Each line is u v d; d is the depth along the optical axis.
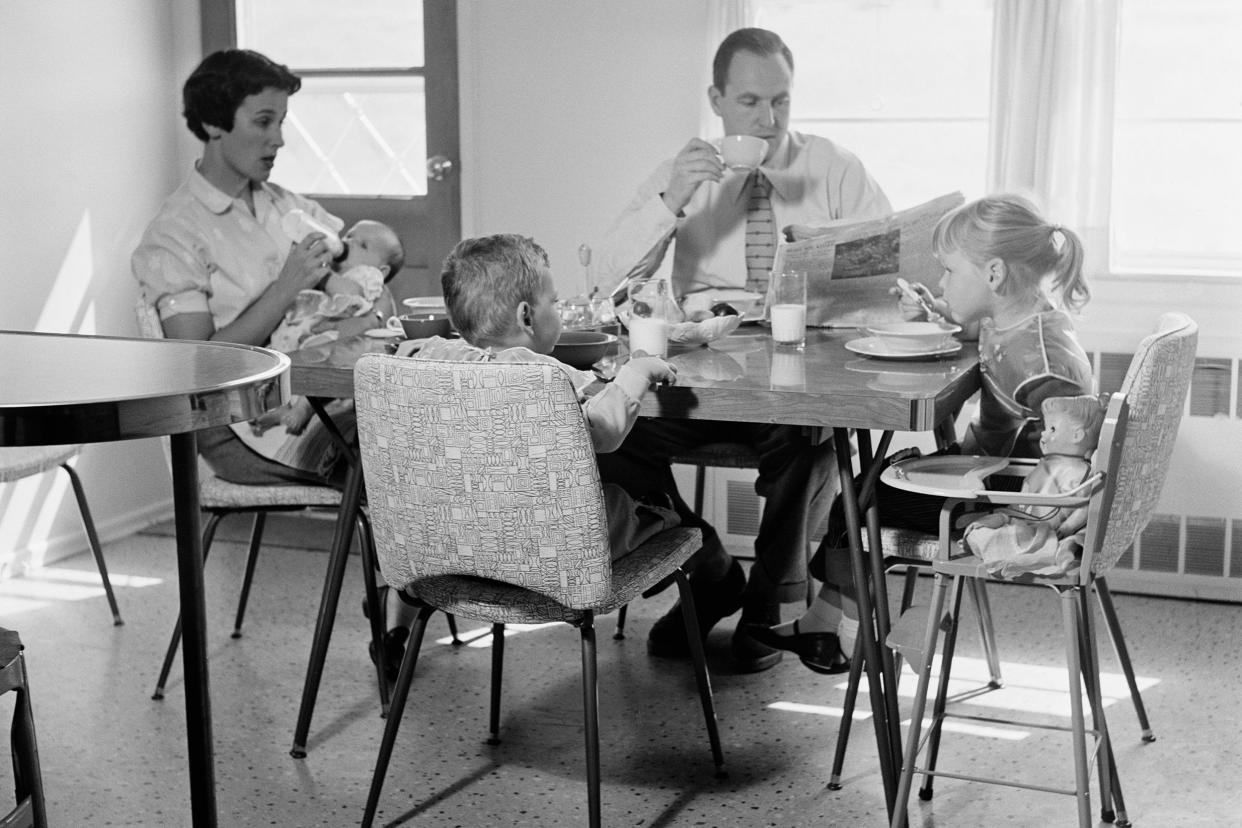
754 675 2.96
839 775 2.40
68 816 2.32
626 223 3.09
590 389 2.18
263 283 3.06
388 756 2.23
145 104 4.08
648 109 3.79
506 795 2.40
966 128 3.56
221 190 3.08
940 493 2.01
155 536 4.04
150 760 2.54
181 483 1.60
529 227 3.96
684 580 2.39
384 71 4.04
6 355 1.57
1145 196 3.45
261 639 3.21
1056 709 2.73
